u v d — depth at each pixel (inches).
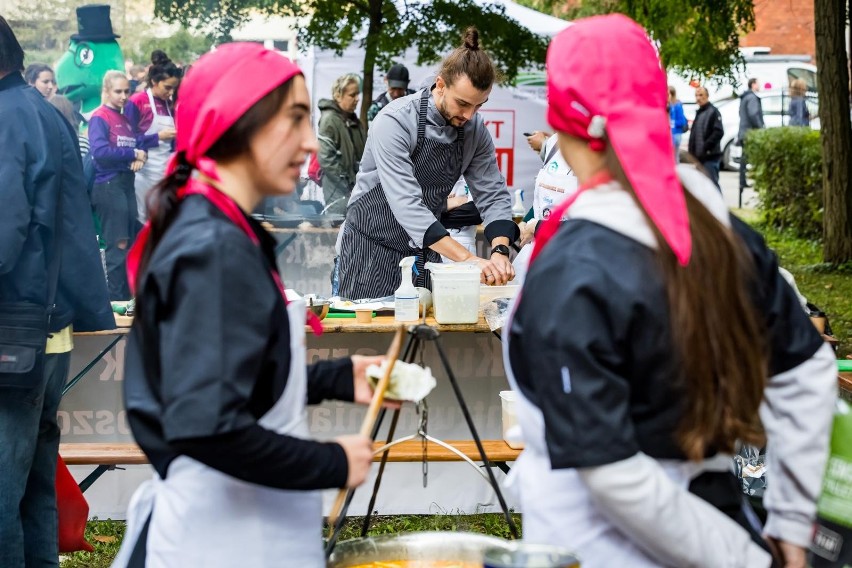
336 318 156.7
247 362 57.1
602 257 57.1
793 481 66.2
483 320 154.0
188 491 63.5
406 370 75.3
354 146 312.3
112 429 155.9
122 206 275.0
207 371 56.1
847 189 439.8
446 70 152.3
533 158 329.7
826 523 70.6
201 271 57.4
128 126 277.4
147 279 59.2
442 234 155.1
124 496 162.1
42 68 294.8
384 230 163.8
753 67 629.9
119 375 155.3
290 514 65.0
